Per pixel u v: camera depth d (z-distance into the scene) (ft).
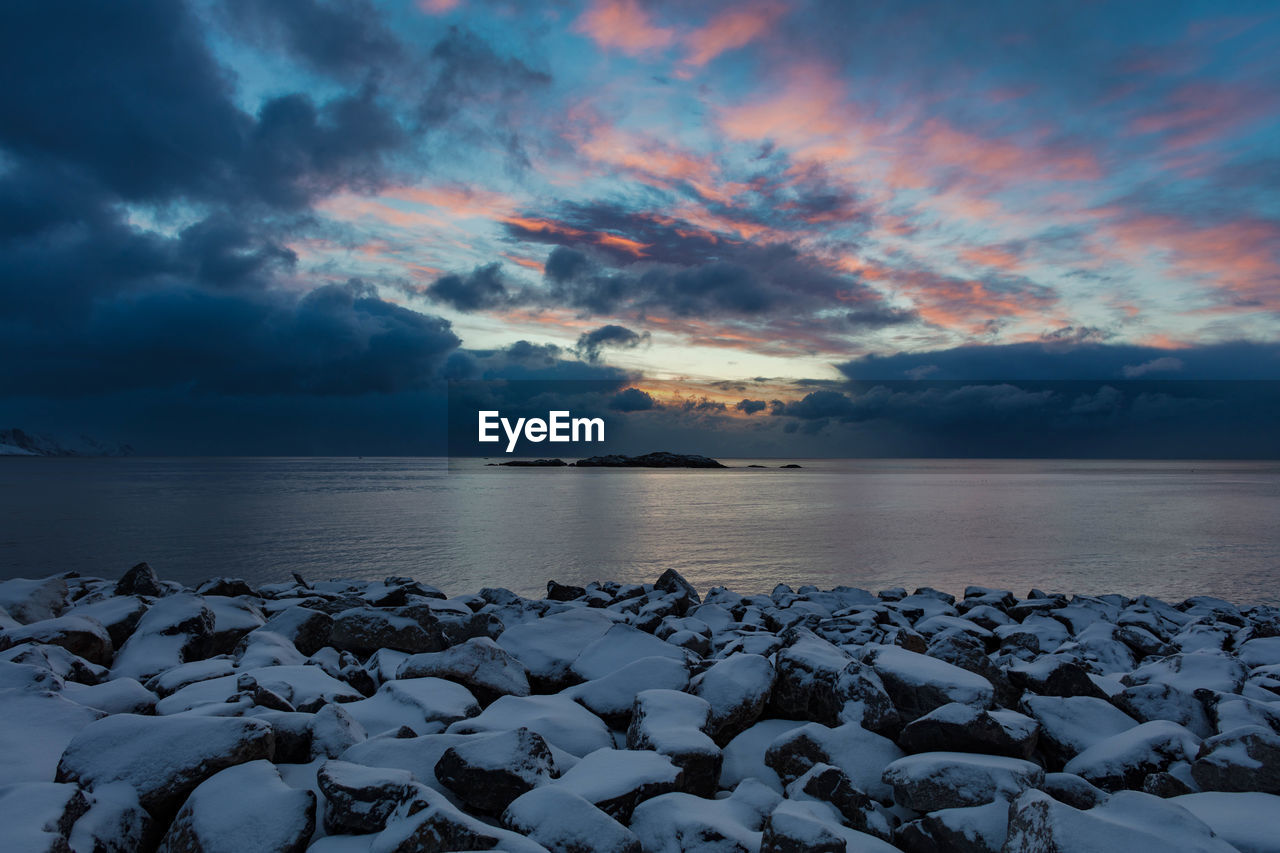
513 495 234.58
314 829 14.67
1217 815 14.64
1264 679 25.38
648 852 14.30
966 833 14.14
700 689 21.53
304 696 21.52
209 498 203.10
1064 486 336.70
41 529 118.01
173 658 28.63
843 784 15.93
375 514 152.56
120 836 14.28
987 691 19.04
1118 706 21.12
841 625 38.58
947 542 108.27
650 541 107.34
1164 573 81.51
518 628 27.96
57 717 18.53
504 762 15.74
